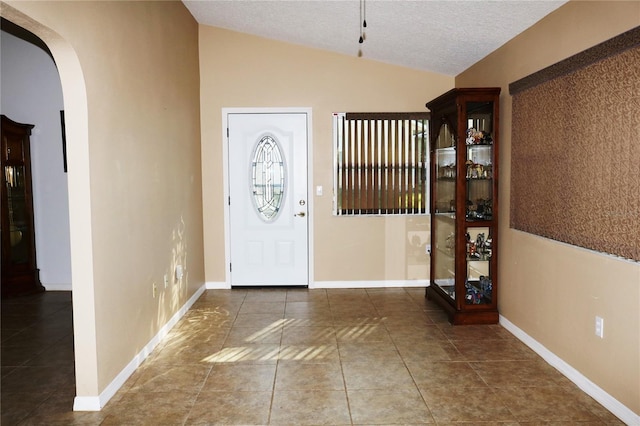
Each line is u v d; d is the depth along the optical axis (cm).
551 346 328
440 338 382
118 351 298
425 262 550
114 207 292
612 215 253
